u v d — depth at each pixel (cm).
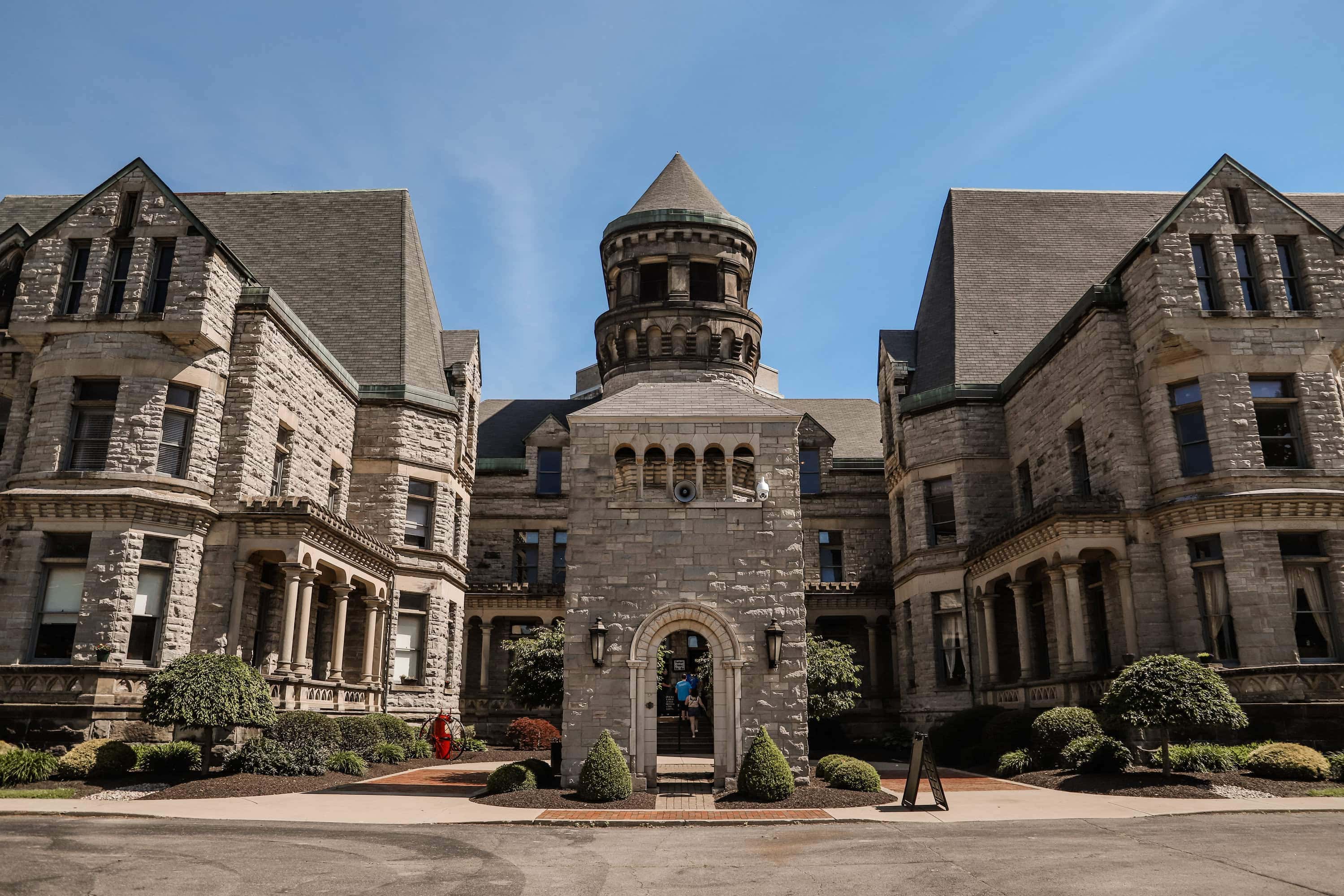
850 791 1920
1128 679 2038
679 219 4544
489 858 1272
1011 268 3925
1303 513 2377
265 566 2792
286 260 3850
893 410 3894
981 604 3334
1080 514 2580
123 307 2564
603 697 1991
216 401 2633
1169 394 2595
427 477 3572
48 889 1027
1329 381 2522
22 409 2616
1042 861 1214
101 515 2391
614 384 4478
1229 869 1132
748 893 1061
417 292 3925
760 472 2119
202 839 1370
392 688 3316
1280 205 2666
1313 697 2162
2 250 2789
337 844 1352
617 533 2073
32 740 2217
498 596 4116
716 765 1973
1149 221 4106
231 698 2053
